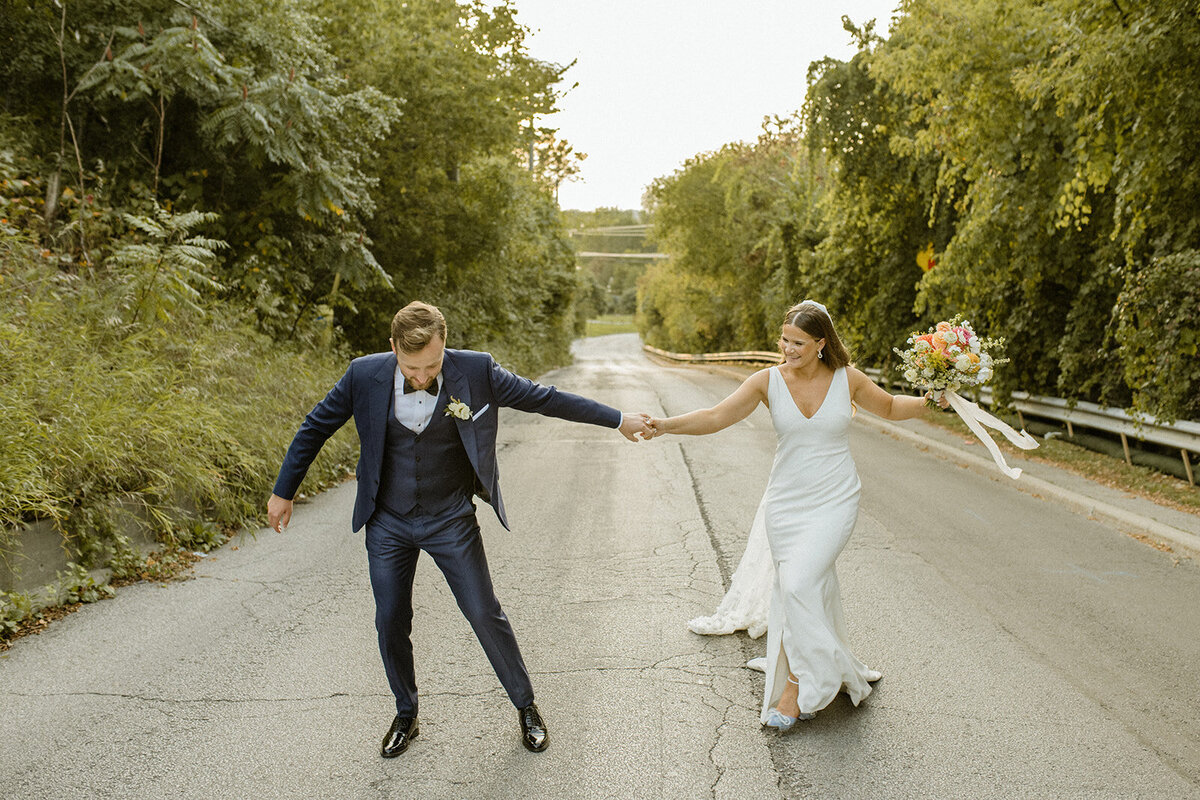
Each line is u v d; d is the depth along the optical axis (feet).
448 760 11.14
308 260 44.39
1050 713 12.60
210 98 35.35
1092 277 37.11
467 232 59.52
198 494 22.17
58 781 10.46
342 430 32.89
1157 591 18.63
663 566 20.01
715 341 166.09
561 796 10.27
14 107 33.76
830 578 12.39
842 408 12.34
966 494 29.37
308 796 10.25
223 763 10.97
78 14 33.37
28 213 30.14
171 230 32.27
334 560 20.21
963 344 12.78
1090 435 39.32
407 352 10.05
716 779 10.67
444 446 10.85
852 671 12.26
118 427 20.52
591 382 90.07
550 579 18.99
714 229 121.29
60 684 13.25
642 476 31.65
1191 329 29.17
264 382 31.50
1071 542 22.86
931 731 12.00
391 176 53.47
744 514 25.44
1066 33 31.42
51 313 24.75
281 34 37.68
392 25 52.19
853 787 10.49
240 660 14.28
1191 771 10.96
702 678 13.74
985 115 36.88
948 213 52.80
